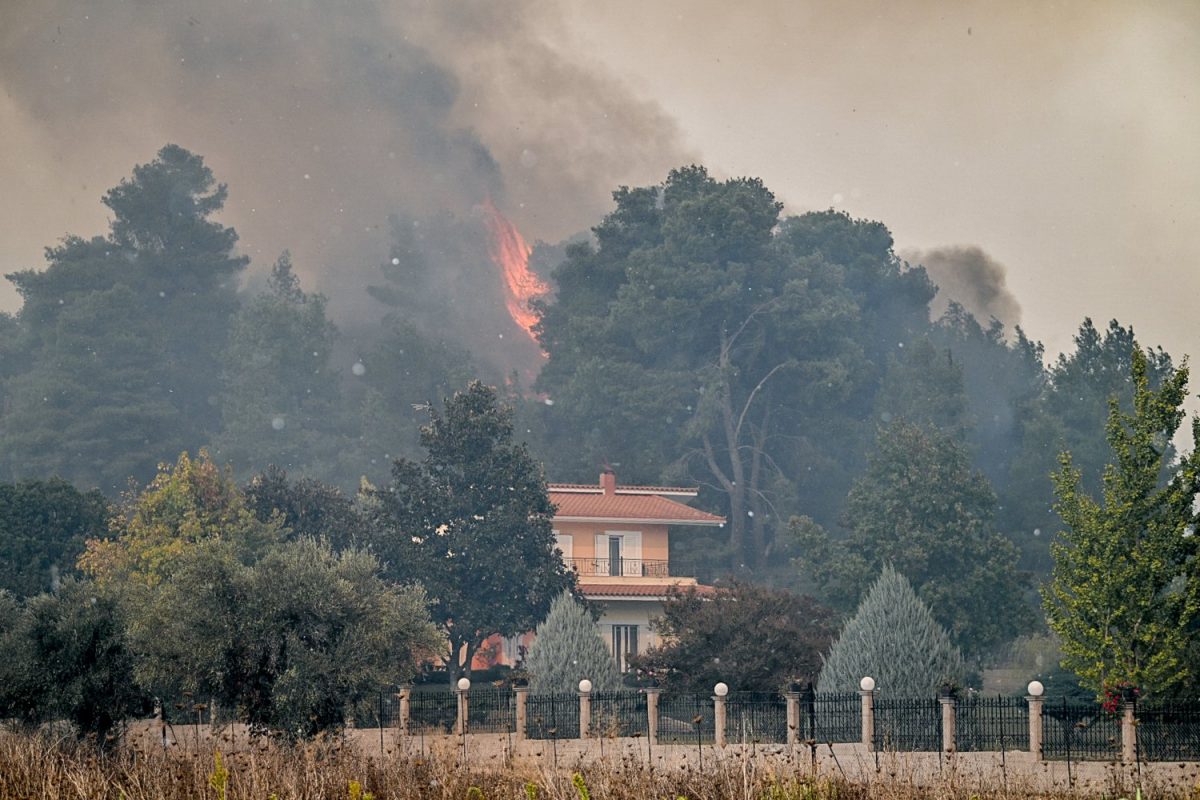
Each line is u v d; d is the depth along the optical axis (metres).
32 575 122.69
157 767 44.25
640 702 81.06
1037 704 64.62
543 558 114.25
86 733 59.81
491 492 114.12
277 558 63.41
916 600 82.06
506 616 110.44
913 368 179.38
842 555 132.00
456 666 112.00
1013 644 145.62
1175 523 74.19
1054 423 175.88
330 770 44.66
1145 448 75.81
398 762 48.44
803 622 97.69
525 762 54.22
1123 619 74.31
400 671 65.69
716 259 183.25
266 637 61.31
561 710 79.81
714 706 80.38
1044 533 169.25
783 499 175.88
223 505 120.75
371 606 63.81
